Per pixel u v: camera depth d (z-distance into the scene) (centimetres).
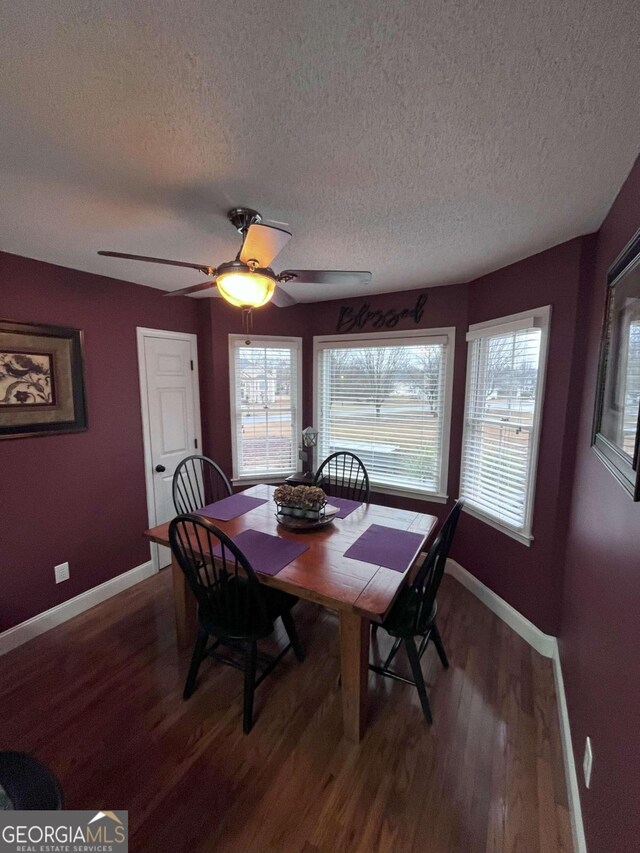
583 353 195
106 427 270
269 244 142
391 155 124
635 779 89
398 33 82
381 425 335
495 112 104
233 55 87
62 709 179
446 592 282
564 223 176
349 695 160
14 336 216
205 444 350
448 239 197
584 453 183
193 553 174
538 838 129
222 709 179
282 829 131
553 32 81
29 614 231
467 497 287
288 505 215
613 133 112
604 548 137
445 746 161
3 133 111
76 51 85
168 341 312
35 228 181
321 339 354
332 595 149
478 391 275
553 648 213
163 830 130
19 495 224
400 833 130
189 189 146
